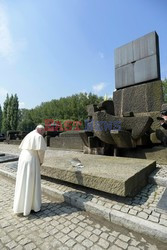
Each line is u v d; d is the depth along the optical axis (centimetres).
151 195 317
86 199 315
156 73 626
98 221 265
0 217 284
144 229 227
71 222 263
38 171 302
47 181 433
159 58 663
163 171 420
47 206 321
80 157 510
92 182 318
